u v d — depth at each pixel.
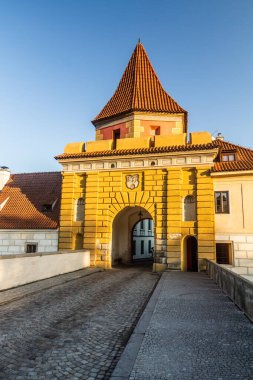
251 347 6.29
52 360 5.89
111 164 21.59
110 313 9.39
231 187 19.28
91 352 6.30
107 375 5.29
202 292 12.03
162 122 23.33
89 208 21.55
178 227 19.30
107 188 21.47
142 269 21.47
